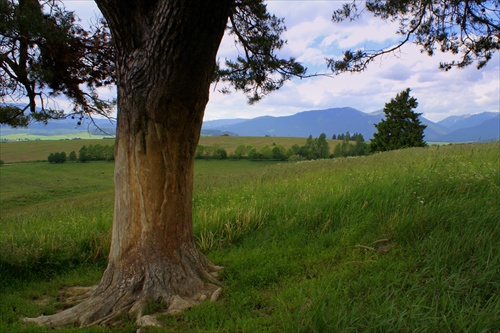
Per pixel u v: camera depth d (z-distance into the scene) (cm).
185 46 336
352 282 381
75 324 364
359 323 295
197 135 416
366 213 591
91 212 959
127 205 406
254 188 966
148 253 402
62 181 5188
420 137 4156
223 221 662
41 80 773
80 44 757
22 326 358
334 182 809
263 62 680
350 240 513
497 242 402
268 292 406
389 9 580
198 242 614
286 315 324
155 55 347
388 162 1030
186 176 421
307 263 468
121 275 403
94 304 384
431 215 503
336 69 590
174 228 414
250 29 679
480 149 1040
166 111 372
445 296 322
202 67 357
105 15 366
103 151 7444
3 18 689
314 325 290
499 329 271
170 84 355
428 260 398
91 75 798
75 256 583
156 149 390
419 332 279
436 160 832
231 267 484
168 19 328
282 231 611
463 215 492
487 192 566
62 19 737
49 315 393
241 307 368
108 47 756
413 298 331
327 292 349
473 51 584
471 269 364
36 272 548
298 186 873
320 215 624
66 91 843
